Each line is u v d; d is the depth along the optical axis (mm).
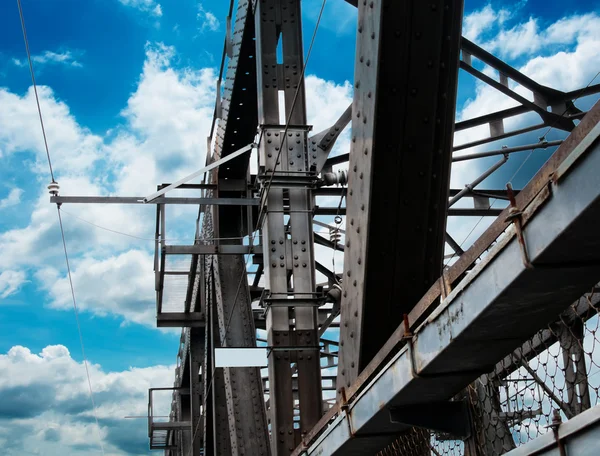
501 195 16141
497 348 4863
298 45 13125
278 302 11945
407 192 7473
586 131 3404
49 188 13781
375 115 7156
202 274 22266
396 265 7652
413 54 7160
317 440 8070
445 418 5891
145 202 13750
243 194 18719
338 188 16281
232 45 16875
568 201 3480
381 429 6594
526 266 3842
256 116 17141
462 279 4828
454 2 7141
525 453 4504
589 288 4117
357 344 7816
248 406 15906
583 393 5801
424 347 5148
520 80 13734
